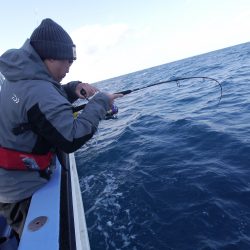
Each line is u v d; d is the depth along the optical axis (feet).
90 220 10.97
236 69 52.75
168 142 17.66
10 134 4.84
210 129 17.94
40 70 4.71
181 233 8.96
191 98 33.04
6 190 5.16
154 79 85.61
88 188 14.02
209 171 12.23
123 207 11.28
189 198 10.63
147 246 8.80
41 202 5.10
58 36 4.86
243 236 8.22
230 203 9.77
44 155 5.34
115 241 9.43
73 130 4.46
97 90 7.67
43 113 4.29
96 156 19.03
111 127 28.55
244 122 18.13
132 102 45.24
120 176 14.35
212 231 8.71
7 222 6.04
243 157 12.87
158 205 10.72
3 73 4.62
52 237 4.22
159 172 13.44
